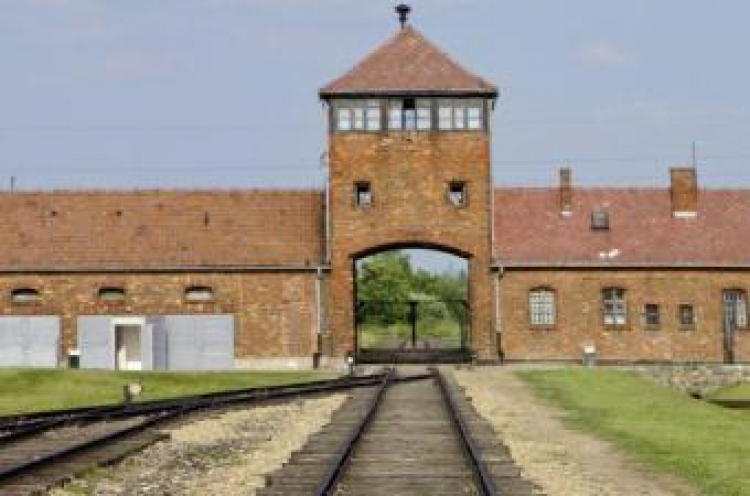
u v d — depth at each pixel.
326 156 58.75
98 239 58.78
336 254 58.03
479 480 17.48
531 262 58.25
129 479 18.92
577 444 24.41
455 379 45.62
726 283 59.00
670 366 54.84
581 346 58.16
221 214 60.16
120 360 57.59
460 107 59.00
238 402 34.50
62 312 57.53
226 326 57.47
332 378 49.72
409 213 58.47
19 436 24.19
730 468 20.42
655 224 60.78
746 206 62.12
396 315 108.94
